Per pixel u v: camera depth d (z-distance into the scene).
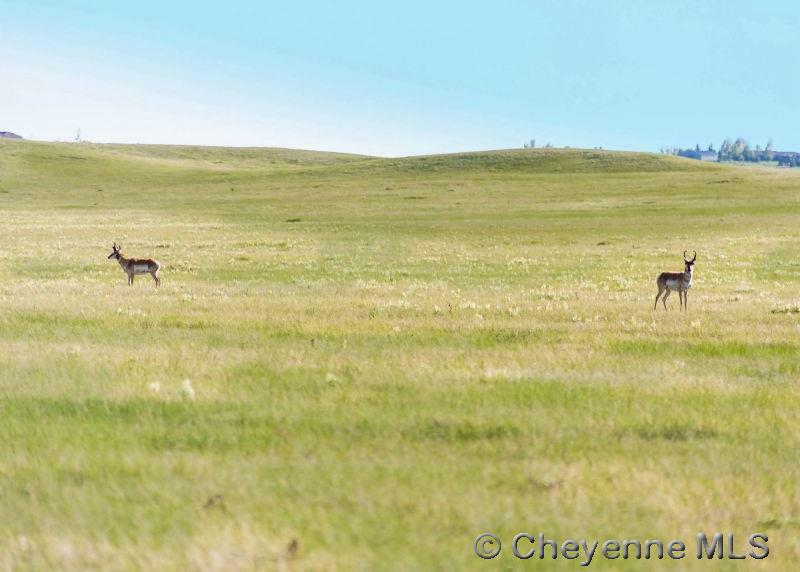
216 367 37.22
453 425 27.69
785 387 33.97
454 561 17.75
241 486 22.00
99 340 45.78
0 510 20.53
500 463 23.84
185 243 154.25
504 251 142.38
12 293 78.50
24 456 24.28
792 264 121.31
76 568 17.44
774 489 22.16
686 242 156.50
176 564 17.39
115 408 30.19
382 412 29.45
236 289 87.00
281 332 48.84
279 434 26.88
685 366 38.47
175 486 21.95
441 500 20.86
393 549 18.27
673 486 22.09
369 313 59.44
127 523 19.73
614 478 22.64
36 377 35.12
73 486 21.95
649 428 27.52
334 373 36.16
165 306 63.97
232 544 18.27
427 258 130.50
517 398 31.62
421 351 41.81
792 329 51.06
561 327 51.69
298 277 104.50
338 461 23.94
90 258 127.06
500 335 47.72
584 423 28.14
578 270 114.31
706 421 28.39
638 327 51.88
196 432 27.03
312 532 19.06
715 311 64.50
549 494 21.39
